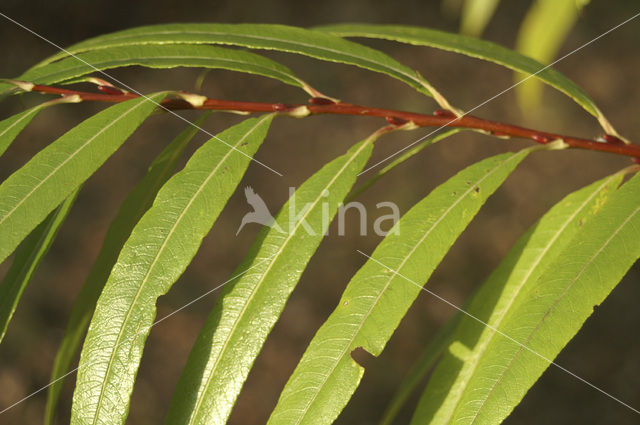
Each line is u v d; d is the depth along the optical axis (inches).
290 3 97.0
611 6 91.4
